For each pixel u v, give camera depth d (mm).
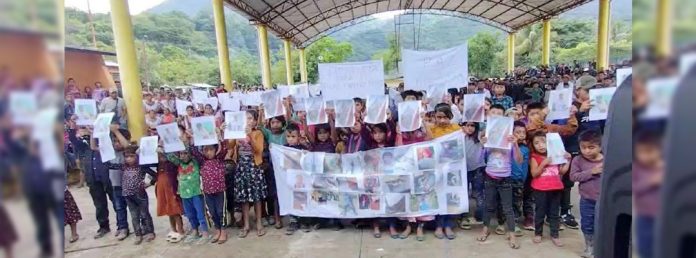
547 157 3527
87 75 12094
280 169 4270
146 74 25812
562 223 4047
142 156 4012
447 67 5211
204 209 4203
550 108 4156
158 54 32750
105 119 4039
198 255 3863
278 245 3986
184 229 4492
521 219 4168
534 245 3650
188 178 4086
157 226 4680
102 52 12555
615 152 777
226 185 4336
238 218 4734
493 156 3689
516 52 37344
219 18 11734
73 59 11641
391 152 4035
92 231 4637
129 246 4164
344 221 4383
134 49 6688
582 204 3285
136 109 6699
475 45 39406
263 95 4508
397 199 3996
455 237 3920
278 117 4500
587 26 36938
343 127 4277
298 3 17609
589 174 3180
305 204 4250
